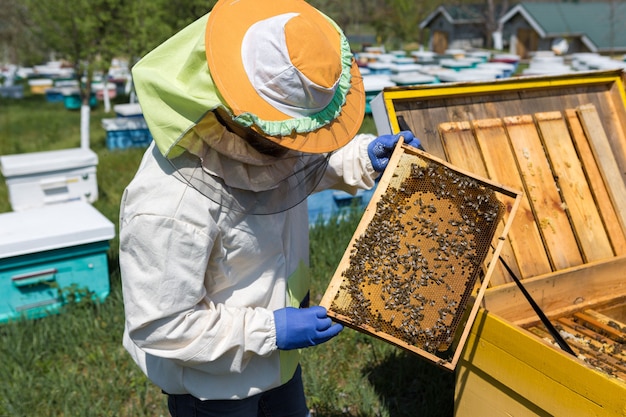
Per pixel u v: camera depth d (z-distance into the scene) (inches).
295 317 75.6
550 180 118.2
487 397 94.2
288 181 78.7
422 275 79.8
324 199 225.0
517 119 118.5
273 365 82.3
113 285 185.3
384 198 83.7
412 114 111.0
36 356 150.6
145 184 70.2
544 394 83.0
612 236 120.9
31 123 584.4
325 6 680.4
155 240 68.8
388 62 571.2
